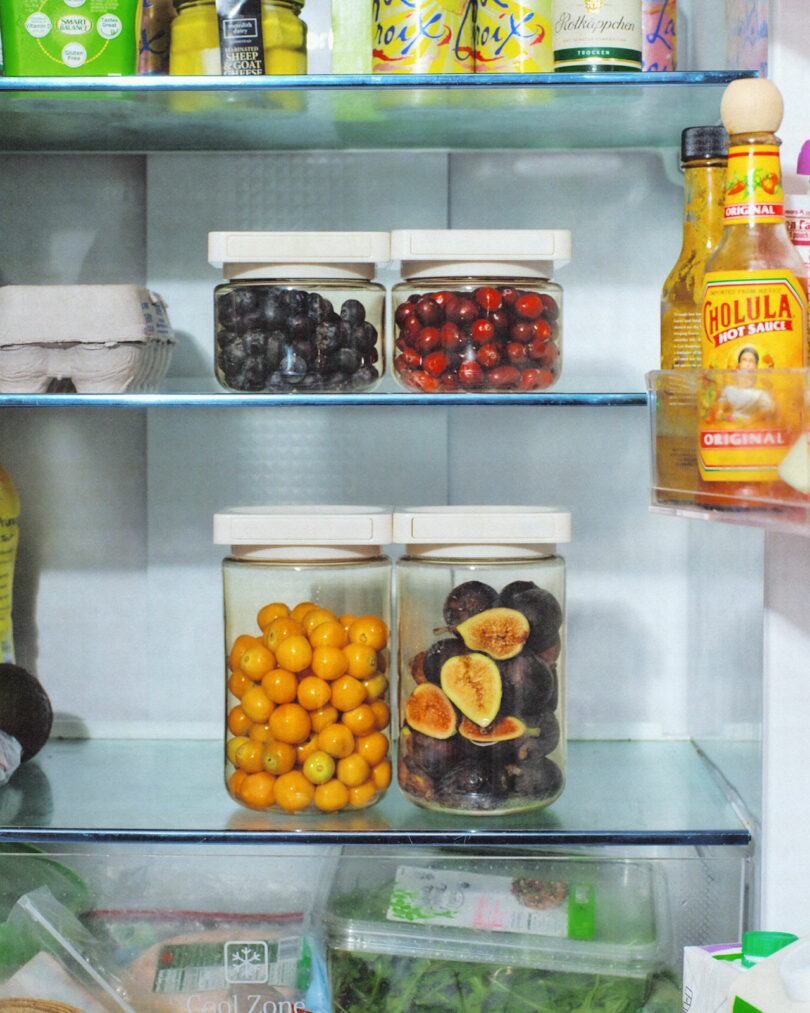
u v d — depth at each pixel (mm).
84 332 1130
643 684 1385
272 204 1352
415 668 1112
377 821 1092
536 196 1361
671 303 1148
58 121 1197
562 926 1076
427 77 1067
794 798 1076
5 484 1284
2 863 1090
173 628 1376
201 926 1086
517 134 1268
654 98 1115
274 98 1109
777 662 1071
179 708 1386
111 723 1391
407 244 1102
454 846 1064
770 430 781
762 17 1076
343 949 1076
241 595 1127
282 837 1049
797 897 1080
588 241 1363
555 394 1085
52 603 1385
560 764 1130
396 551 1356
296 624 1099
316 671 1084
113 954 1084
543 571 1109
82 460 1380
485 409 1368
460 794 1087
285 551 1104
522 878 1086
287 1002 1077
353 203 1351
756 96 847
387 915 1084
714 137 1116
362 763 1100
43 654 1386
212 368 1367
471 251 1104
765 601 1070
